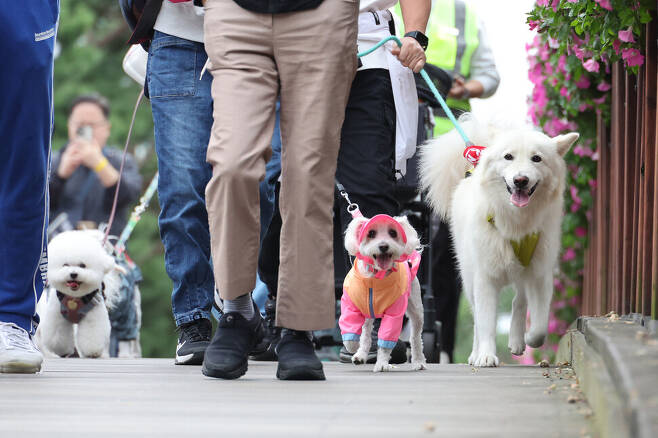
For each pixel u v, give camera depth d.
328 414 5.39
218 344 7.56
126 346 15.83
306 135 6.90
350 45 6.97
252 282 6.99
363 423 5.01
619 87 10.87
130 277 15.57
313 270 7.05
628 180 9.59
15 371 8.13
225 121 6.81
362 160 9.70
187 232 9.75
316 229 7.02
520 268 10.54
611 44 9.42
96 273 13.74
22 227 8.07
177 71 9.66
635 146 9.50
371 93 9.70
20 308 8.23
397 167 10.00
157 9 9.67
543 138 10.45
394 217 8.98
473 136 11.21
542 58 14.51
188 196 9.68
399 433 4.64
